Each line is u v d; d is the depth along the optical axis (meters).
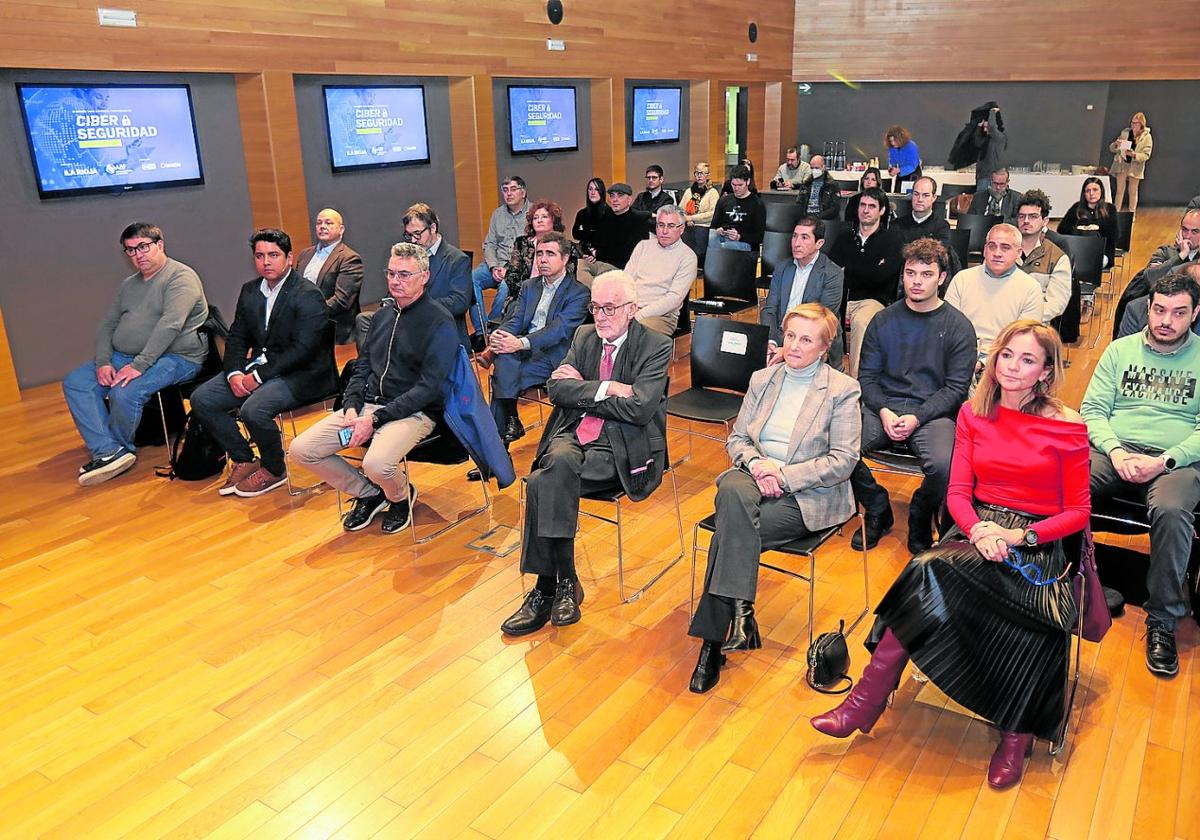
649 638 3.22
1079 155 13.09
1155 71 11.99
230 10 6.46
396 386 3.87
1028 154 13.37
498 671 3.04
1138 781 2.48
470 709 2.85
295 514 4.25
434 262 5.26
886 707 2.77
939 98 13.52
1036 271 5.38
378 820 2.40
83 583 3.64
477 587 3.58
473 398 3.66
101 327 4.80
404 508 4.07
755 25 12.59
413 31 7.86
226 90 6.84
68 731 2.78
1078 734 2.68
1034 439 2.60
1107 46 12.12
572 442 3.36
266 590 3.58
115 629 3.32
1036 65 12.52
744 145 13.52
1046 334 2.55
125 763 2.64
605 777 2.54
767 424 3.21
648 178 8.10
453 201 8.98
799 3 13.44
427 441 3.92
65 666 3.11
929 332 3.73
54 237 5.95
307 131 7.43
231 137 6.93
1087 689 2.88
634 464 3.33
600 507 4.25
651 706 2.85
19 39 5.38
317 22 7.07
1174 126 14.64
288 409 4.41
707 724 2.76
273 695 2.94
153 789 2.53
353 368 4.35
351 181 7.89
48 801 2.50
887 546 3.83
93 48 5.74
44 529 4.11
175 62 6.20
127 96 6.14
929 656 2.47
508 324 4.84
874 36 13.18
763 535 2.93
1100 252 6.32
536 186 9.80
